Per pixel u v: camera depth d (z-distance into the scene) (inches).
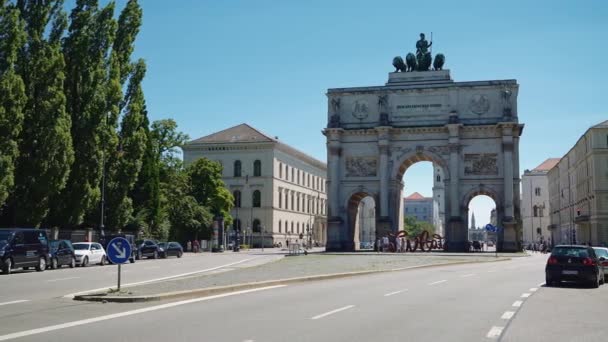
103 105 2454.5
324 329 585.6
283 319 649.6
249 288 1027.3
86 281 1219.2
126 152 2699.3
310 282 1193.4
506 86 3307.1
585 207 4188.0
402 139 3405.5
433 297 900.0
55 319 642.8
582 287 1125.1
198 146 4963.1
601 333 587.2
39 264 1633.9
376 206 3417.8
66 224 2372.0
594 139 3922.2
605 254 1291.8
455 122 3309.5
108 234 2677.2
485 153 3309.5
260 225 4800.7
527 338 551.2
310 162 5762.8
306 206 5654.5
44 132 2137.1
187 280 1120.2
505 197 3230.8
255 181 4847.4
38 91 2178.9
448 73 3454.7
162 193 3622.0
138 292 869.2
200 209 3811.5
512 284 1175.0
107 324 607.5
